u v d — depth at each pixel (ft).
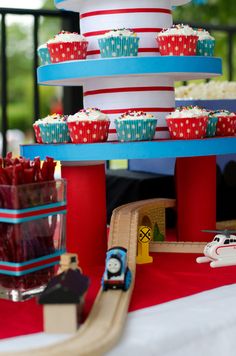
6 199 5.07
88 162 6.15
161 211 7.17
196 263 6.25
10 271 5.10
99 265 6.27
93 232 6.23
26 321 4.64
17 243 5.07
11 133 25.99
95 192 6.21
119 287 5.06
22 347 4.15
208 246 6.22
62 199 5.43
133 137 6.11
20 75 27.66
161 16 6.64
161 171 8.70
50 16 9.32
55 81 6.63
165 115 6.65
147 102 6.55
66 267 4.87
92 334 4.25
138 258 6.27
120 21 6.53
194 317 4.74
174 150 5.97
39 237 5.26
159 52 6.63
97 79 6.61
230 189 8.09
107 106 6.57
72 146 5.94
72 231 6.19
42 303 4.35
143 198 8.09
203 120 6.19
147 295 5.23
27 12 9.15
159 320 4.66
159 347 4.40
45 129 6.30
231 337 4.75
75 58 6.40
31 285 5.22
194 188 6.95
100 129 6.04
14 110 26.86
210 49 6.86
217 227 7.49
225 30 11.21
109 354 4.21
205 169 6.95
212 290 5.36
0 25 9.14
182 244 6.75
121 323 4.45
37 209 5.18
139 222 6.53
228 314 4.83
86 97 6.79
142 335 4.42
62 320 4.36
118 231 6.22
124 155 5.85
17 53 27.73
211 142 6.15
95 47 6.64
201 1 21.16
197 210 6.96
